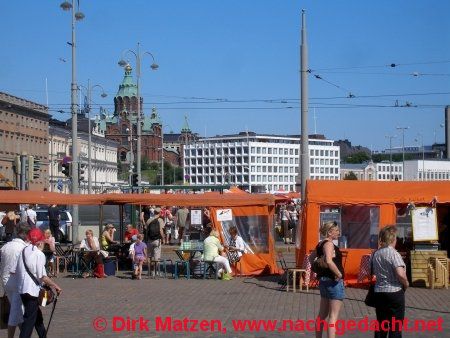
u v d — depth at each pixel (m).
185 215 43.38
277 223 47.91
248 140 196.50
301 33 31.88
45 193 31.45
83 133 130.00
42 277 13.52
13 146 96.56
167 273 29.50
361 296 22.47
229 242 29.41
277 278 28.00
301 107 31.72
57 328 16.77
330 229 13.31
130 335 15.80
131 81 187.62
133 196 30.42
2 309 13.96
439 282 24.14
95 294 23.22
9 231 32.84
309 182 25.53
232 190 45.12
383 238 12.76
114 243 32.22
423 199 25.09
